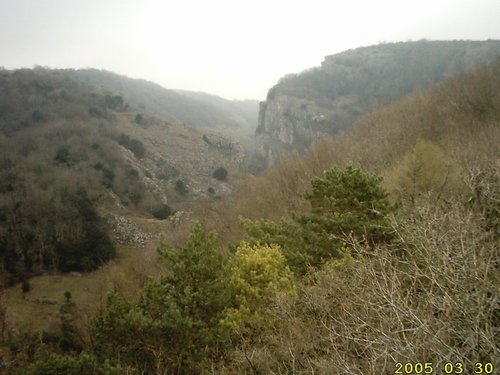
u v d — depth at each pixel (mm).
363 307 5086
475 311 3498
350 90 108875
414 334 3721
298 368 6160
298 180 31844
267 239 12359
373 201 10875
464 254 3859
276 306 8016
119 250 45438
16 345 20562
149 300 10141
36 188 47750
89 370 9055
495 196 6973
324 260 10109
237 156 97000
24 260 40562
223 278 9922
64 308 26094
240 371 7176
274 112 113000
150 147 84062
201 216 33594
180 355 8891
